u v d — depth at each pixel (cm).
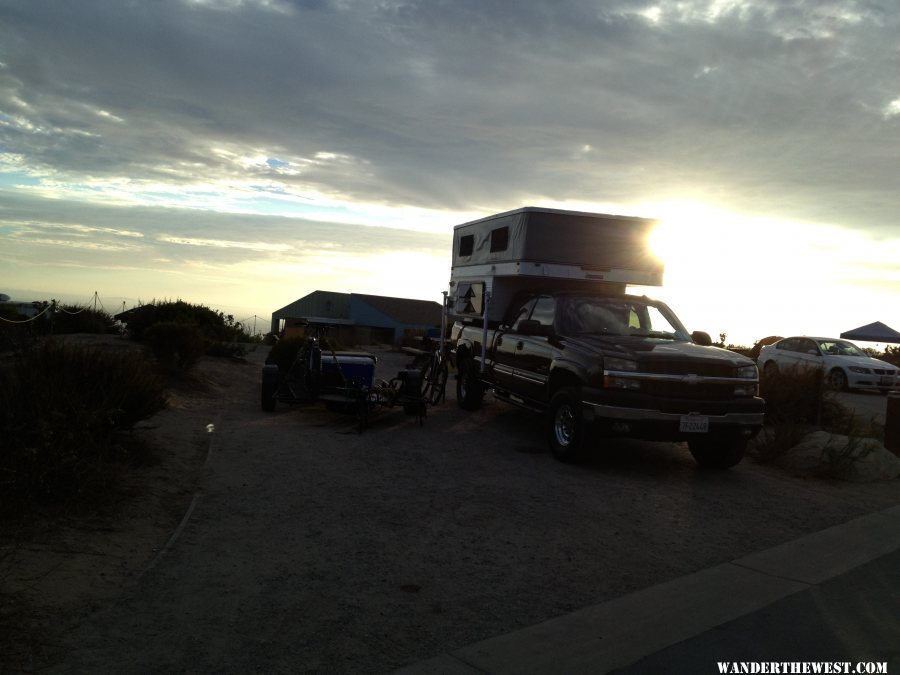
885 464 877
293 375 1128
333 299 4775
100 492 589
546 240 1042
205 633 395
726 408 805
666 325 977
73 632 384
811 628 434
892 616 455
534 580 497
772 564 548
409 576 492
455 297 1298
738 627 434
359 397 984
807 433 952
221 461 770
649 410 787
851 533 634
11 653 356
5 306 1670
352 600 448
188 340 1239
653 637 417
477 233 1215
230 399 1216
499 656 387
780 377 1177
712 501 728
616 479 795
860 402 1753
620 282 1079
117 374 716
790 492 783
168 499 623
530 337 989
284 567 495
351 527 584
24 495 529
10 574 439
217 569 484
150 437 812
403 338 2966
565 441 859
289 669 363
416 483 728
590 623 433
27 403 589
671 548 579
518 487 734
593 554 555
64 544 494
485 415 1196
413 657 382
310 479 720
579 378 837
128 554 497
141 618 407
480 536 580
